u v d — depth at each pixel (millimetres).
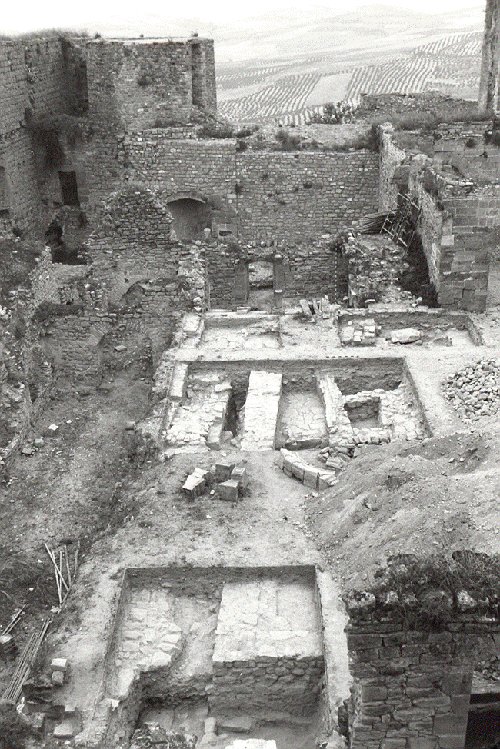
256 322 30172
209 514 18703
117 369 29922
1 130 39531
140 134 41156
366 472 18922
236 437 23766
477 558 11344
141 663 15102
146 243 32125
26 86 41688
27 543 20953
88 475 24016
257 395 25031
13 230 37406
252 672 14977
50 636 15227
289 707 15281
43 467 24422
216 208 41656
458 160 38188
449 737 11336
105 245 32125
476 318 28703
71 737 13156
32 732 13234
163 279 31391
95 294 30453
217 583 16984
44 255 32406
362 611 10500
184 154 40906
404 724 11266
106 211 31672
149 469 21078
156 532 18125
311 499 19156
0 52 38812
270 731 15141
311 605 16266
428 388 24250
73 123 42344
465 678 10938
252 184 40812
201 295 31109
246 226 41750
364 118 45250
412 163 34625
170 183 41656
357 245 33875
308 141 40688
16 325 28062
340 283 35750
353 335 27719
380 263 32188
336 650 14422
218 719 15227
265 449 21938
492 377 24281
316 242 37250
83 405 28219
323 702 14633
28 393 26641
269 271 39094
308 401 26141
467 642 10664
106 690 14383
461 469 18172
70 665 14461
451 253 28453
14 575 19672
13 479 23734
